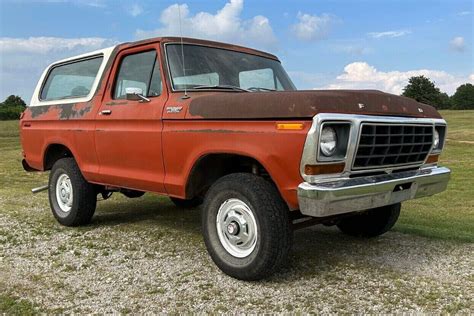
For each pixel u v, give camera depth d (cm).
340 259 469
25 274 441
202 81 493
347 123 367
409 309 354
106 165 550
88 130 564
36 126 664
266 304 365
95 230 600
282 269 439
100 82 566
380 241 536
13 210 743
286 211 392
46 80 682
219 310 357
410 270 436
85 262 472
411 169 448
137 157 501
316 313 349
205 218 432
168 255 490
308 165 357
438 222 670
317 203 355
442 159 1691
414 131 428
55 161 668
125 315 354
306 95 363
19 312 358
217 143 413
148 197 850
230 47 545
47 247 527
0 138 3145
